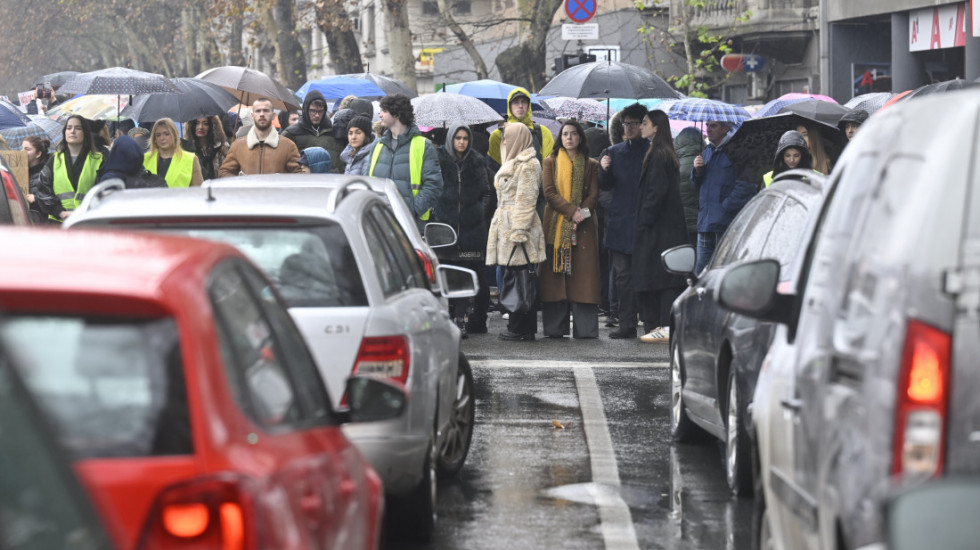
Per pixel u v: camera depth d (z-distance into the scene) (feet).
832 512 32.17
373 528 38.86
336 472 34.55
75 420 27.32
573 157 131.03
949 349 28.86
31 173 137.28
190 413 27.71
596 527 62.23
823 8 296.10
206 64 540.11
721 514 64.54
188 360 28.14
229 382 29.35
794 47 358.02
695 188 135.44
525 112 137.18
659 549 58.44
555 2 337.31
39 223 122.72
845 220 36.70
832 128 121.49
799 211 66.69
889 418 29.25
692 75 340.39
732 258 74.43
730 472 67.87
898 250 30.42
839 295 34.71
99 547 19.10
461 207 132.67
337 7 363.97
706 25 368.07
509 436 84.53
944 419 28.76
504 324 147.64
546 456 78.59
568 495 68.80
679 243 129.59
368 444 54.54
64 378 27.53
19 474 18.79
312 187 68.39
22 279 27.78
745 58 358.43
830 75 298.76
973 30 105.70
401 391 39.99
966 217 29.43
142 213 55.88
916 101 33.71
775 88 369.09
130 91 147.74
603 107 201.98
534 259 128.36
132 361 27.81
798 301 43.98
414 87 333.21
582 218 129.90
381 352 55.26
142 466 27.07
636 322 134.00
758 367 62.80
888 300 30.30
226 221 56.29
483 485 71.15
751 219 74.54
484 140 160.86
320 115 145.59
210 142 147.84
